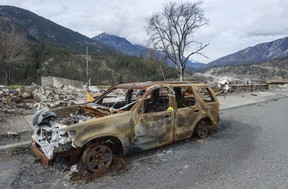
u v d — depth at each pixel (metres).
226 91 21.48
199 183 4.30
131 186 4.19
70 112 5.93
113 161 4.96
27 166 5.03
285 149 6.19
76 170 4.62
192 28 39.94
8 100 11.99
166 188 4.12
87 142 4.51
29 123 8.20
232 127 8.80
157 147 6.18
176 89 6.77
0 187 4.15
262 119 10.45
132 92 6.40
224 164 5.19
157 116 5.55
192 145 6.43
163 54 39.47
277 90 29.70
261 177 4.52
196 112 6.60
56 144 4.34
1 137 6.65
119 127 4.88
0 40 50.94
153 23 39.44
